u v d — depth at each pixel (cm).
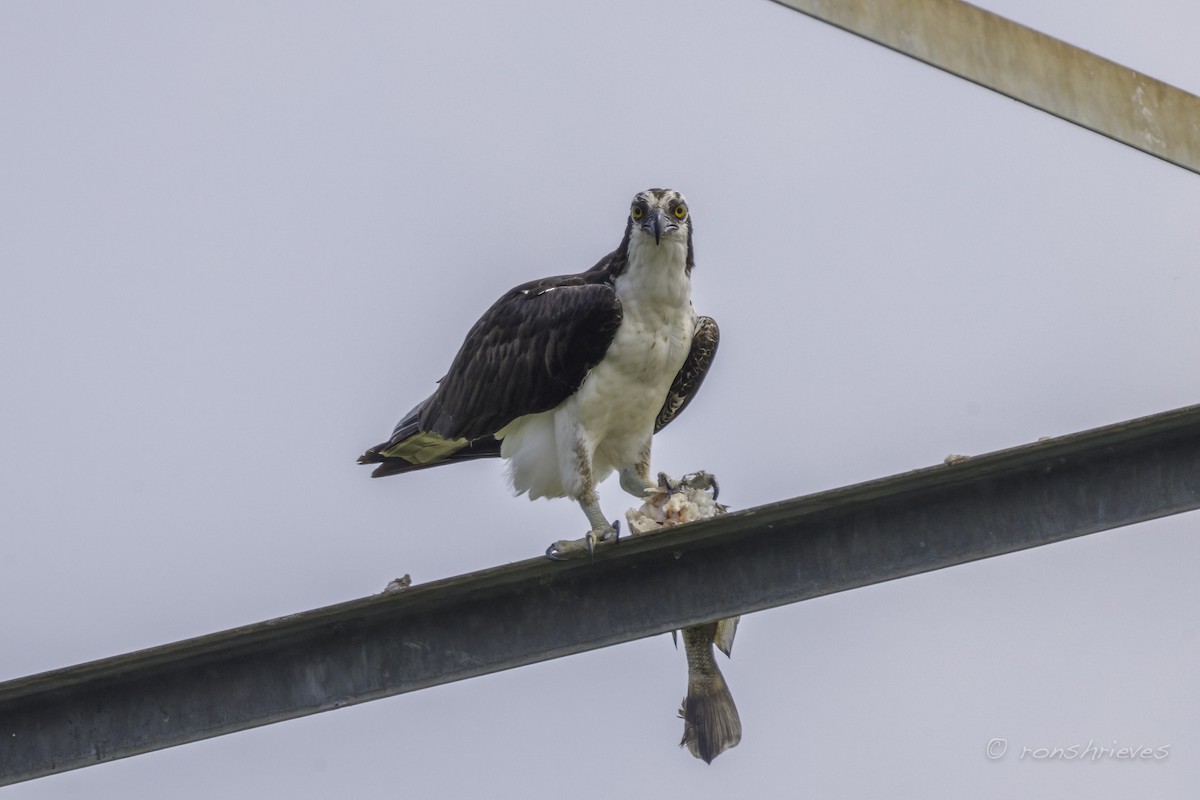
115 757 1012
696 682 1319
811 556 1013
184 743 1013
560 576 1027
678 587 1021
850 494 991
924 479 987
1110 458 996
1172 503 983
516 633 1023
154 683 1022
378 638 1027
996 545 994
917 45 1036
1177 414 963
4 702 1014
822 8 1028
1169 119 1062
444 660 1020
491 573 1006
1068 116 1053
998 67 1046
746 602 1013
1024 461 988
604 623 1020
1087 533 988
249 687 1020
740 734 1305
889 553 1005
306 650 1026
